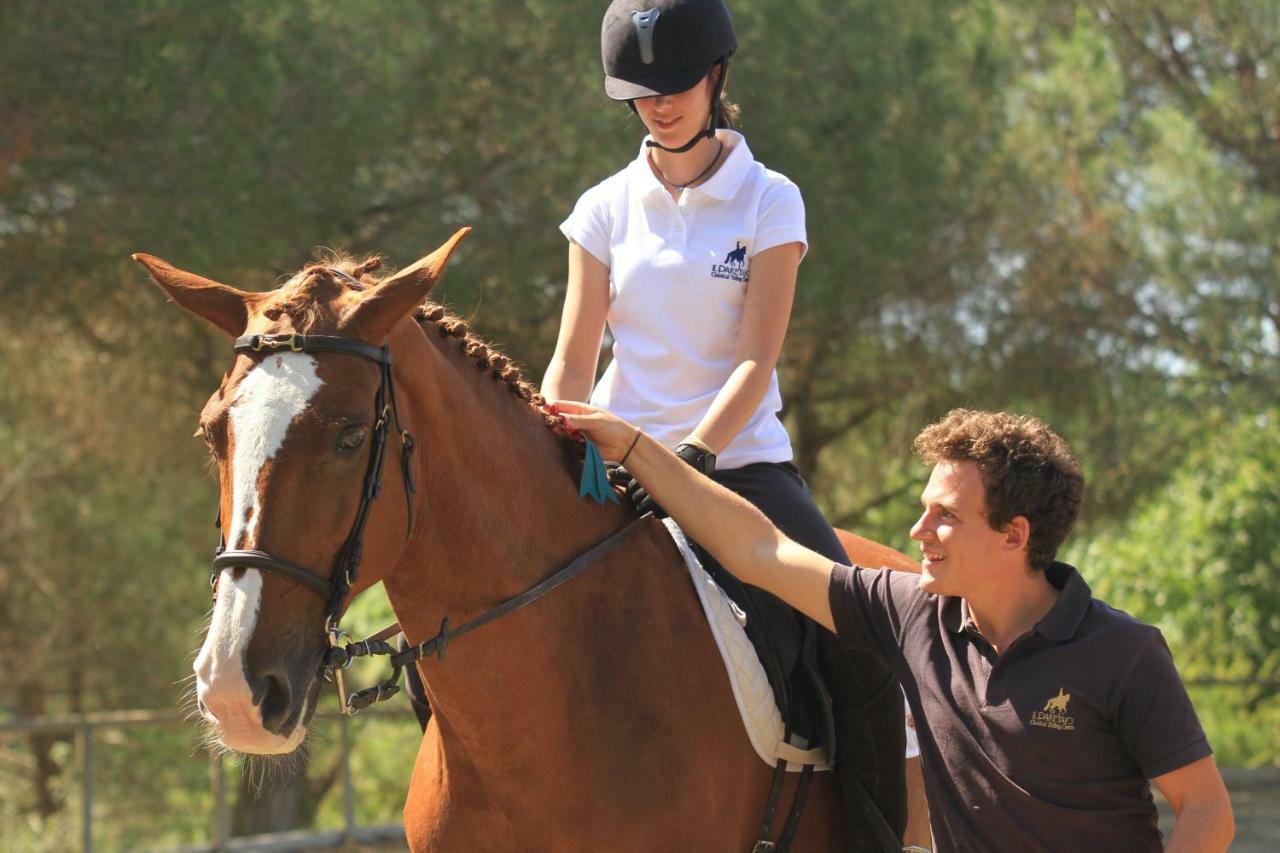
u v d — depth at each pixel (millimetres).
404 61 10469
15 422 14492
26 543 15820
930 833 4207
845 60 11656
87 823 9922
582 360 4094
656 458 3641
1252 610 17875
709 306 3982
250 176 9617
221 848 10766
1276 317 14359
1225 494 18078
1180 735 3043
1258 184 15820
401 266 10453
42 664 15883
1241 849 11648
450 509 3320
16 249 10141
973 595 3238
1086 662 3100
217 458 3000
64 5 9406
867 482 15812
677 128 3955
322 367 2988
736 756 3586
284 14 10047
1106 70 14109
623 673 3469
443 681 3377
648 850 3404
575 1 10898
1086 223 13836
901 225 11750
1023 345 13375
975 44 13266
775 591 3627
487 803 3475
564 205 10844
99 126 9633
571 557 3533
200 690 2822
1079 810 3115
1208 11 15719
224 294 3205
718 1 3971
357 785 18797
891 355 13477
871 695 3820
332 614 2971
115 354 12250
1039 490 3150
